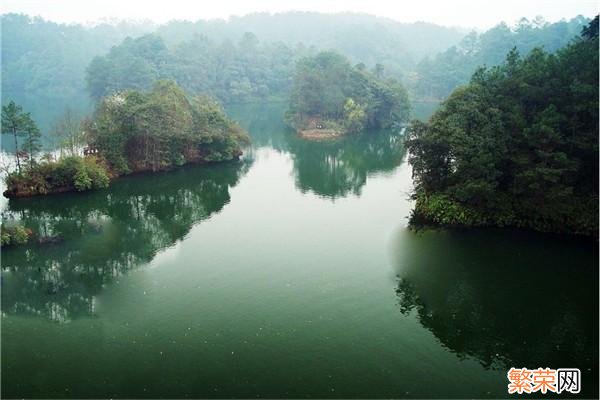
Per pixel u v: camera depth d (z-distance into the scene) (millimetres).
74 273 34906
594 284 31578
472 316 28438
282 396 21562
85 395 21641
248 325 27422
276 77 185625
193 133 69250
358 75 114312
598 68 36969
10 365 23844
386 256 37062
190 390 21969
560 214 38188
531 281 32250
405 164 74000
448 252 36969
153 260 37312
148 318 28266
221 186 60531
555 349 25328
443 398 21500
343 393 21781
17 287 32594
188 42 197125
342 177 65438
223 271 35000
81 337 26344
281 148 88938
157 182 61562
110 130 62812
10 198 52812
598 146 35594
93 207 51375
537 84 40406
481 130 40594
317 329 27000
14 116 52469
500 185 41688
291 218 47500
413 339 26125
